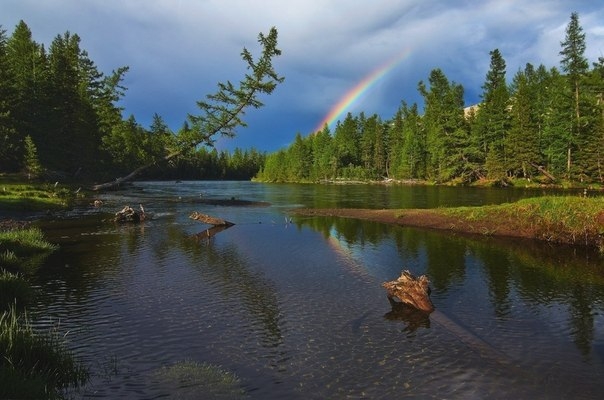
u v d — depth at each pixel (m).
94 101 85.88
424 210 35.53
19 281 14.20
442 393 8.12
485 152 86.00
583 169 66.88
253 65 18.08
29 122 62.22
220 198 61.81
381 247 23.58
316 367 9.20
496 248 23.14
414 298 13.20
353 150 142.00
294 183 131.38
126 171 85.50
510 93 105.44
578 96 70.19
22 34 76.50
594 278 16.77
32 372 7.67
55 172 62.69
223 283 16.16
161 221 35.22
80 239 26.11
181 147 18.56
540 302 13.78
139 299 14.13
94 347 10.26
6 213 36.41
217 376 8.75
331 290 15.27
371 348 10.21
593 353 9.94
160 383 8.39
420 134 118.00
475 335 11.02
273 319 12.25
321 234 28.36
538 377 8.80
